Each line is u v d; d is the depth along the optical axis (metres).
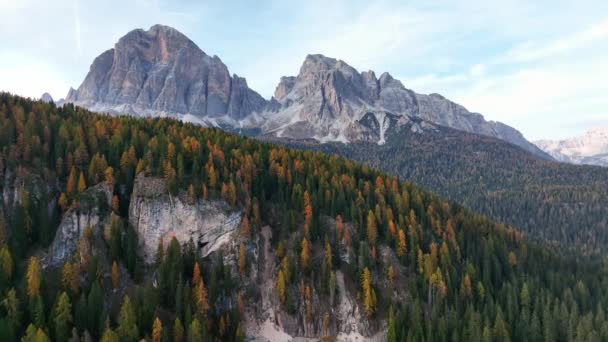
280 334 115.38
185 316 103.69
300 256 125.62
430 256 128.00
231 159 149.62
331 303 119.31
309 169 160.12
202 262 121.19
